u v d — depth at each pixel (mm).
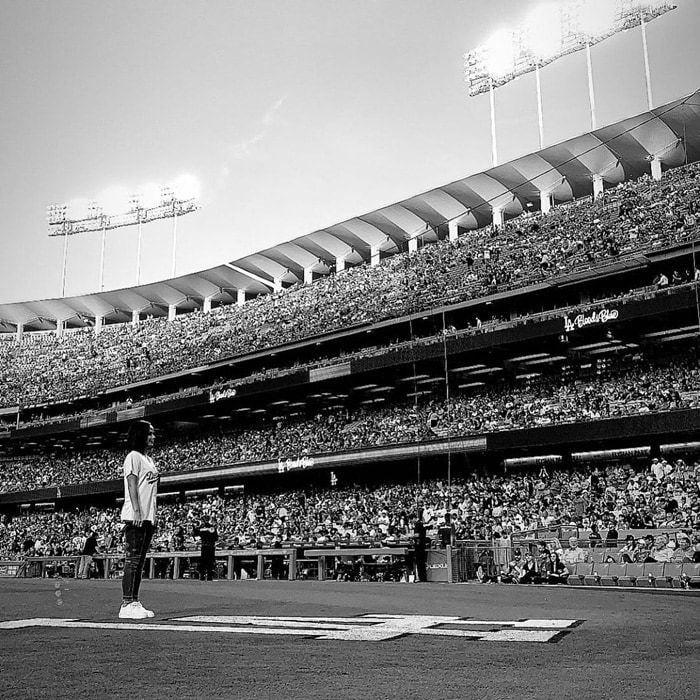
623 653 4660
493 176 45656
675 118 39250
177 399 48969
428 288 42906
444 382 42438
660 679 3713
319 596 11148
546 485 34031
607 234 37344
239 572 31203
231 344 50812
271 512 42156
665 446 33406
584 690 3395
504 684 3527
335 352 45875
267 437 47781
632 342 35031
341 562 28266
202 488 50531
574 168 44406
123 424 52844
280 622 6312
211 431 52750
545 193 46469
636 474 32406
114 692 3256
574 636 5539
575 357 37375
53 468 57625
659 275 34000
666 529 25609
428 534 28406
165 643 4828
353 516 36938
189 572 32344
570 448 36031
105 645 4715
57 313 67812
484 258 42469
